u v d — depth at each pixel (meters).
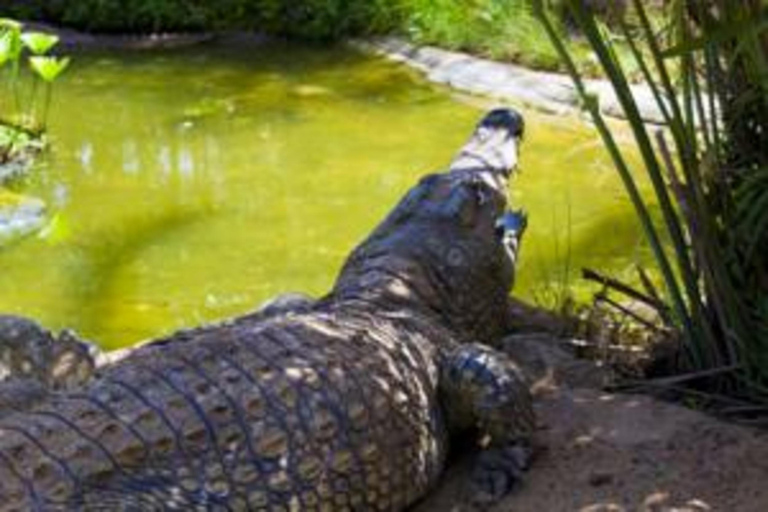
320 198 7.03
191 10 10.59
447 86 8.95
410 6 9.87
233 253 6.38
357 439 3.53
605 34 4.77
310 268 6.20
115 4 10.60
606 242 6.30
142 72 9.58
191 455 3.27
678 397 4.24
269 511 3.33
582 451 3.87
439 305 4.45
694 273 4.21
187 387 3.40
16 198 7.06
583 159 7.45
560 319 5.13
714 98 4.14
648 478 3.69
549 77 8.58
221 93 9.02
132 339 5.54
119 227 6.71
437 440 3.84
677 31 4.06
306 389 3.51
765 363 4.08
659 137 4.08
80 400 3.34
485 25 9.37
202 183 7.29
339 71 9.46
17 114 8.45
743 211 4.05
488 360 3.87
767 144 4.10
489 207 4.87
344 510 3.49
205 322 5.66
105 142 8.01
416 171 7.37
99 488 3.12
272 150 7.80
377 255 4.52
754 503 3.53
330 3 10.17
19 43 8.38
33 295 5.95
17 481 3.06
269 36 10.38
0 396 3.92
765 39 3.75
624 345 4.76
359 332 3.86
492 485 3.76
